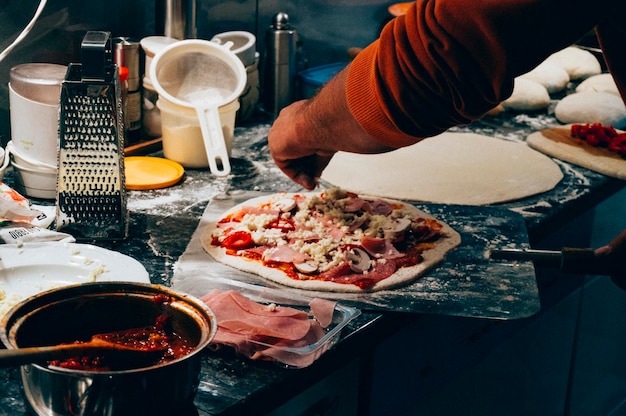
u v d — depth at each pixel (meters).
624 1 1.00
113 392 0.91
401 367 1.45
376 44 1.14
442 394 1.63
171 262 1.46
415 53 1.05
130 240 1.53
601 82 2.64
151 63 1.83
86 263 1.38
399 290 1.42
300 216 1.64
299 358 1.17
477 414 1.80
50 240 1.45
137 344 1.04
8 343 0.93
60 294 1.03
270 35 2.25
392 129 1.14
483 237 1.66
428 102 1.09
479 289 1.44
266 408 1.12
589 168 2.10
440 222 1.70
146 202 1.71
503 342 1.82
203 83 1.91
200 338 1.02
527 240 1.65
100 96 1.40
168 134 1.88
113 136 1.44
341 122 1.25
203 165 1.91
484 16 0.99
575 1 0.97
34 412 0.96
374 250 1.52
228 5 2.26
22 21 1.77
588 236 2.09
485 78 1.04
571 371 2.24
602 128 2.25
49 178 1.62
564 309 2.06
